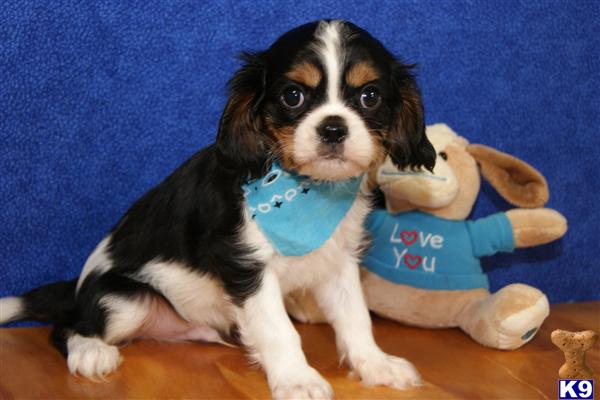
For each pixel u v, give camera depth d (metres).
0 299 0.65
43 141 0.67
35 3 0.66
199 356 0.63
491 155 0.68
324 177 0.54
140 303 0.62
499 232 0.67
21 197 0.68
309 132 0.53
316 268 0.60
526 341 0.64
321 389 0.53
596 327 0.70
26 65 0.66
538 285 0.78
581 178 0.77
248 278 0.57
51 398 0.55
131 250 0.63
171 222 0.62
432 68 0.74
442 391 0.56
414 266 0.67
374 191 0.69
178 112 0.70
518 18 0.74
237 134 0.56
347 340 0.59
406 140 0.59
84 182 0.69
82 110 0.68
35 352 0.63
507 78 0.75
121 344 0.64
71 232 0.69
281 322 0.56
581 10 0.75
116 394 0.55
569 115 0.76
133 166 0.70
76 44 0.67
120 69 0.68
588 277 0.79
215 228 0.58
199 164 0.62
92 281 0.63
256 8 0.70
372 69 0.54
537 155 0.77
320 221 0.58
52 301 0.65
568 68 0.76
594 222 0.78
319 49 0.54
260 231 0.57
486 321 0.63
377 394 0.55
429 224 0.67
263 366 0.56
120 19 0.68
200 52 0.70
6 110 0.66
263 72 0.56
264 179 0.57
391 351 0.64
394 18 0.73
